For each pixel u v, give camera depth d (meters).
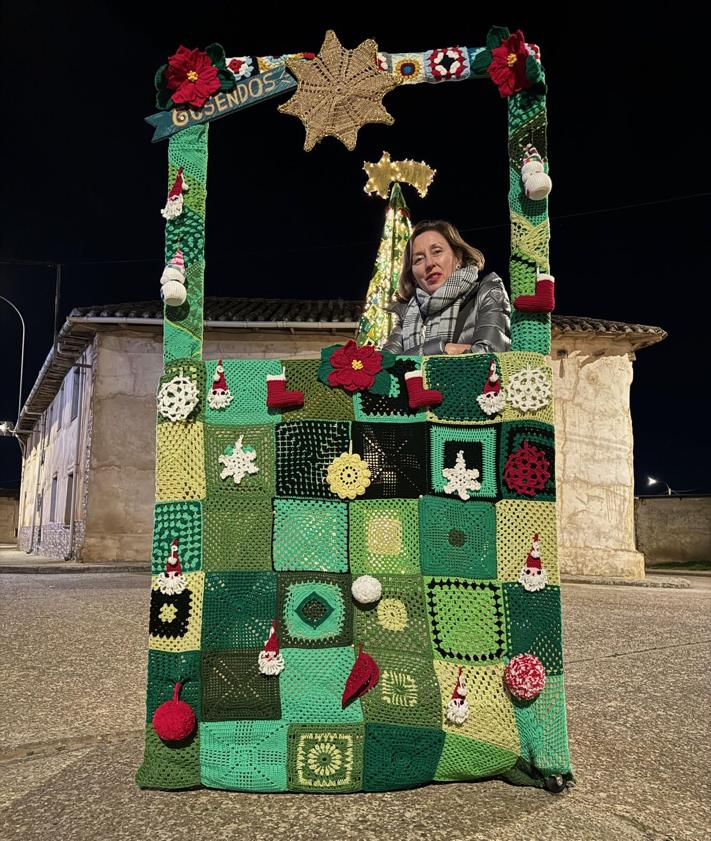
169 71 2.08
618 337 10.87
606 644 4.12
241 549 1.81
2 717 2.34
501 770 1.73
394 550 1.84
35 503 18.05
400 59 2.18
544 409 1.86
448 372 1.91
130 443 10.61
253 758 1.69
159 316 10.38
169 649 1.74
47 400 16.66
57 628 4.25
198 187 2.05
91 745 2.06
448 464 1.87
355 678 1.70
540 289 1.92
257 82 2.14
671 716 2.48
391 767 1.68
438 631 1.79
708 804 1.65
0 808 1.57
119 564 9.83
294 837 1.42
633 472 11.01
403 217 3.31
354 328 10.34
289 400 1.83
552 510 1.83
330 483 1.84
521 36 1.98
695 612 6.03
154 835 1.43
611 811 1.59
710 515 17.50
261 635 1.77
